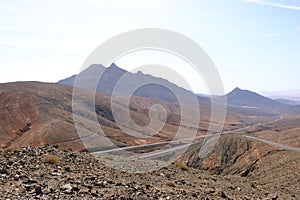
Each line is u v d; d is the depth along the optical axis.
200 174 20.95
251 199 15.09
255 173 98.12
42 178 11.66
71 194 9.90
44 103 134.50
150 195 11.71
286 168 89.44
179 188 14.41
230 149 118.75
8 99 138.12
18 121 124.50
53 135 104.69
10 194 9.15
